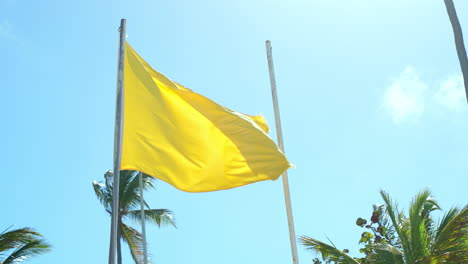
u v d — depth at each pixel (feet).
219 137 35.94
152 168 34.71
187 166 35.42
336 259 61.16
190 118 36.29
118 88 34.09
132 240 99.60
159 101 36.06
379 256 55.88
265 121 41.32
